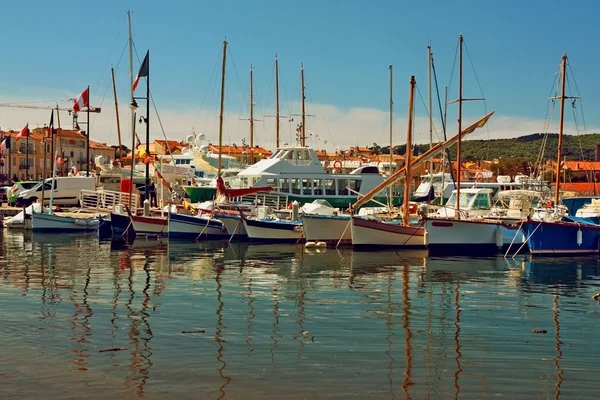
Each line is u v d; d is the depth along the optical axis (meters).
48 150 133.25
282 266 31.31
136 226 46.47
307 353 15.36
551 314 20.03
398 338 16.86
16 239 45.91
